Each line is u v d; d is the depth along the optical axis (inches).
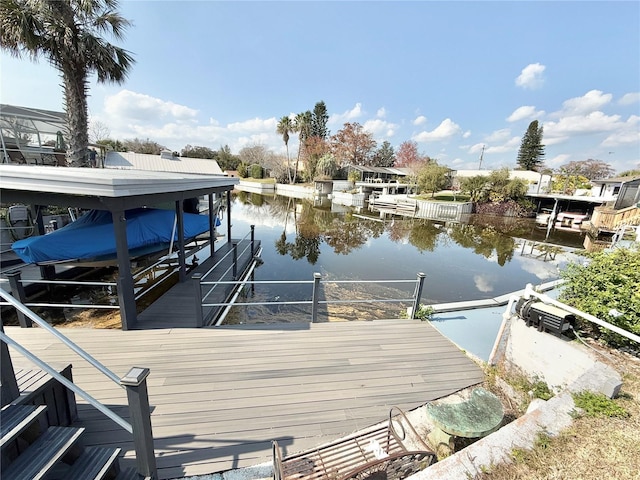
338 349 139.3
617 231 475.8
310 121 1652.3
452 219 816.3
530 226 744.3
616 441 76.1
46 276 217.0
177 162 705.0
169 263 268.2
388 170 1585.9
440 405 99.4
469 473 65.4
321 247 463.8
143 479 69.2
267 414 98.0
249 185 1536.7
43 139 544.1
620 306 125.1
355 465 79.5
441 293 295.4
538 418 83.0
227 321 208.4
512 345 141.9
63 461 68.7
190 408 98.4
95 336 139.3
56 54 273.0
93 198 133.1
